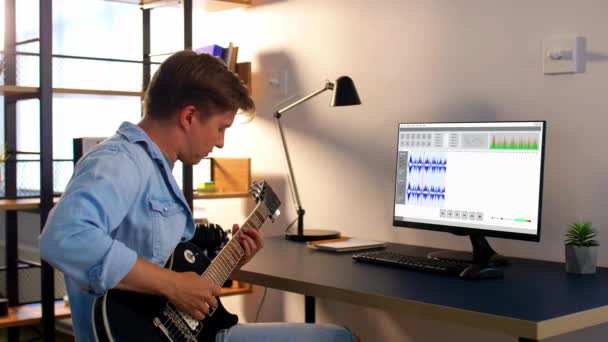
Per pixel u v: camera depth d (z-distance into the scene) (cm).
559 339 229
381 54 282
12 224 301
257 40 335
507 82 244
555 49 229
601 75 221
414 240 273
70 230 143
